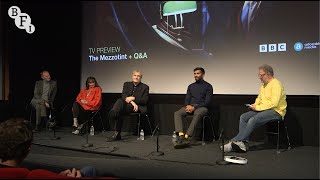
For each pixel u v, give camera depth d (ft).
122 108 13.57
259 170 8.75
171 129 14.56
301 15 14.30
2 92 17.65
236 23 15.61
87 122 14.03
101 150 11.39
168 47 16.92
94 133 15.15
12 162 5.20
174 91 16.89
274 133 11.16
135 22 17.49
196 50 16.39
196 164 9.48
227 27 15.79
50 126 14.85
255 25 15.25
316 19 14.01
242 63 15.57
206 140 13.58
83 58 18.56
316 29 14.03
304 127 12.11
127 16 17.63
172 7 16.74
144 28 17.34
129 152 11.05
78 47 18.54
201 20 16.25
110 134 14.85
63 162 9.96
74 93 18.61
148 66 17.34
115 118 13.34
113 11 17.89
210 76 16.20
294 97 14.38
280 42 14.76
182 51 16.66
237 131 13.24
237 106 13.21
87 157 10.85
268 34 15.01
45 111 15.61
